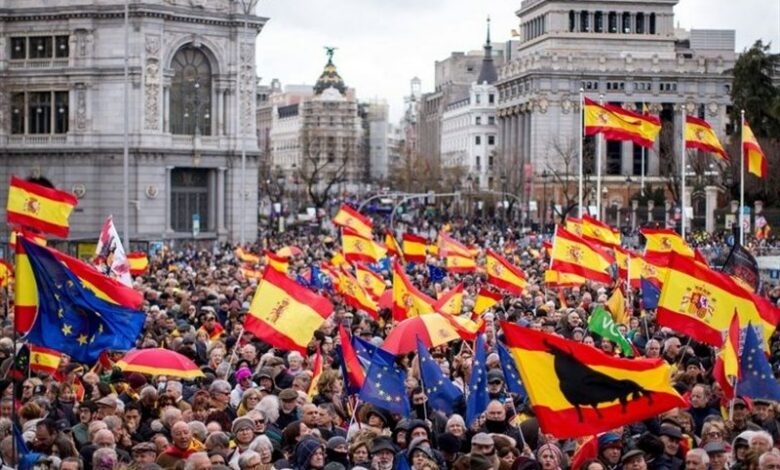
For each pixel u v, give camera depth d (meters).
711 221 168.75
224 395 36.47
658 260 58.72
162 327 51.22
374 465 29.58
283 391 36.06
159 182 162.75
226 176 167.75
